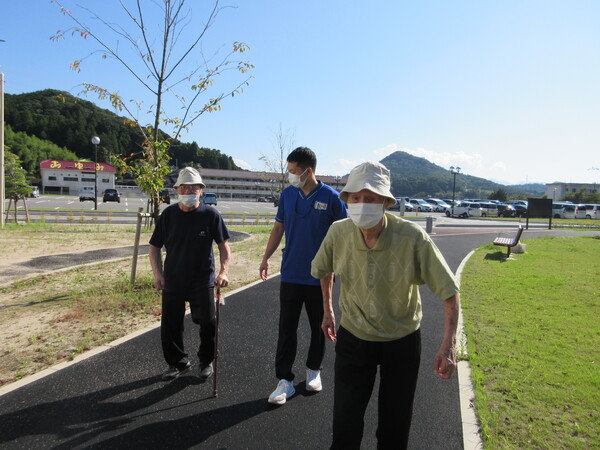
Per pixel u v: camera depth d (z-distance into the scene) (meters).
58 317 5.10
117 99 6.27
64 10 5.84
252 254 10.57
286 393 3.26
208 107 6.62
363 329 2.15
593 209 41.28
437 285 2.03
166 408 3.11
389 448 2.20
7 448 2.60
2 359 3.89
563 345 4.36
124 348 4.20
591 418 2.95
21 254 9.35
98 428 2.83
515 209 41.72
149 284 6.55
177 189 3.47
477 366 3.83
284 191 3.50
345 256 2.22
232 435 2.79
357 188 2.03
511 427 2.85
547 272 8.75
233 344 4.45
